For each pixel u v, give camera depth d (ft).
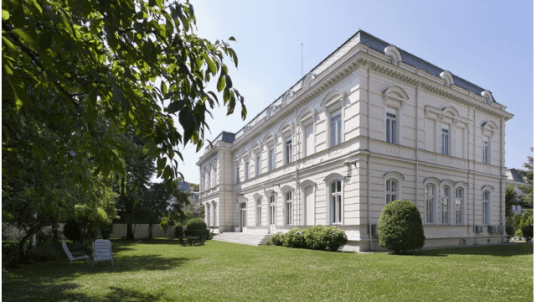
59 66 8.52
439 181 63.05
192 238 74.28
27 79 9.53
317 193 63.57
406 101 59.72
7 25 7.77
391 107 58.54
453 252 48.01
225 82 9.78
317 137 65.00
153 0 8.16
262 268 33.17
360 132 52.85
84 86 9.44
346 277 27.25
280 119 79.66
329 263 36.29
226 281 26.27
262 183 86.63
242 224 104.63
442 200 64.44
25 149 11.55
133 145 15.70
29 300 20.61
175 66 10.83
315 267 33.17
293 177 71.67
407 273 28.71
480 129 74.18
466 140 70.74
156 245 73.36
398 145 57.11
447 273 28.43
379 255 43.83
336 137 60.13
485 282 24.67
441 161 64.39
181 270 32.81
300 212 68.59
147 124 9.98
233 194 112.68
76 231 58.54
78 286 24.90
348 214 54.39
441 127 66.13
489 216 74.28
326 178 60.49
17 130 11.42
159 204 101.71
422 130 61.46
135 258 45.03
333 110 61.16
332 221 59.62
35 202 28.91
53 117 11.56
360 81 54.08
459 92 68.18
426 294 21.29
